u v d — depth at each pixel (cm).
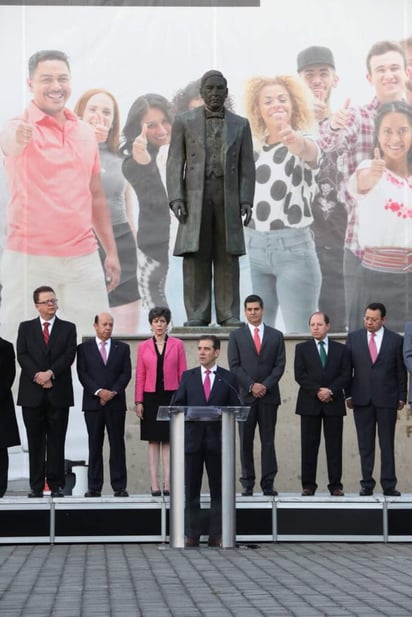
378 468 1552
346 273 1914
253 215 1914
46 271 1900
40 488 1332
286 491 1534
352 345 1358
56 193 1909
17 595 909
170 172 1516
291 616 804
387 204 1923
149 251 1916
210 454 1209
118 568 1064
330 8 1930
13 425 1348
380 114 1928
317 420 1350
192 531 1216
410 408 1453
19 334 1345
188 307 1530
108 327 1364
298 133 1923
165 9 1928
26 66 1914
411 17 1934
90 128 1919
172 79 1923
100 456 1352
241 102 1925
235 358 1358
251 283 1909
